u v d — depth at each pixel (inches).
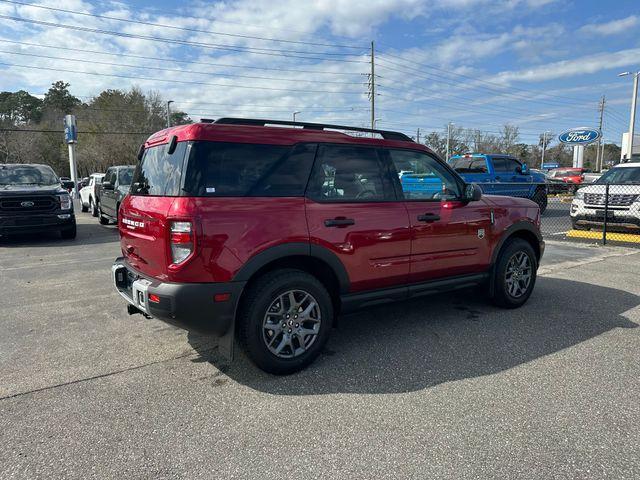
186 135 134.9
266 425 115.3
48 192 421.4
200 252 127.0
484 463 98.9
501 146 3095.5
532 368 147.2
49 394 132.2
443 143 2903.5
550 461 99.3
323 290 148.6
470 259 189.9
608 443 105.7
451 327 186.7
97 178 663.1
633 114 1156.5
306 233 143.3
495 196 210.4
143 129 2514.8
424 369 147.3
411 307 214.8
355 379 140.8
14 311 212.1
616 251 367.9
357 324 191.5
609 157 3585.1
